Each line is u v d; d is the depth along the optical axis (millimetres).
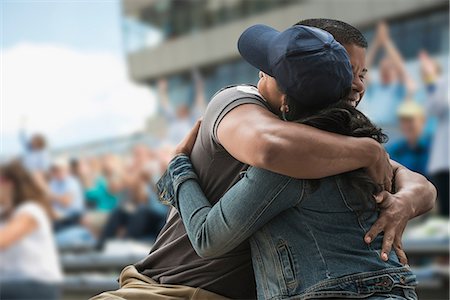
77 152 7801
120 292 1315
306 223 1147
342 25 1285
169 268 1385
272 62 1154
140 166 6227
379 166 1151
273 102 1219
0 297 3006
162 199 1362
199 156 1309
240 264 1316
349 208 1152
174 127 7242
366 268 1121
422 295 3445
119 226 5816
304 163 1070
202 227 1205
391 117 4906
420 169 4566
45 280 3061
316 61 1099
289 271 1139
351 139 1120
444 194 4355
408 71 5133
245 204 1134
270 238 1177
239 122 1144
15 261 3020
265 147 1068
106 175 6715
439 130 4449
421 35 5418
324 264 1116
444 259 3701
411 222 4363
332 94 1122
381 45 5238
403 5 5551
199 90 7789
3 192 3059
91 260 5316
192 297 1305
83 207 6672
